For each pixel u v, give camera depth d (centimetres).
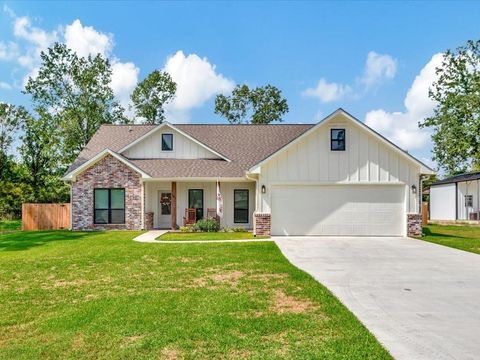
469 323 618
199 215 2283
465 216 3431
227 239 1714
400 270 1041
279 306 699
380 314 662
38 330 602
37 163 3572
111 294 800
